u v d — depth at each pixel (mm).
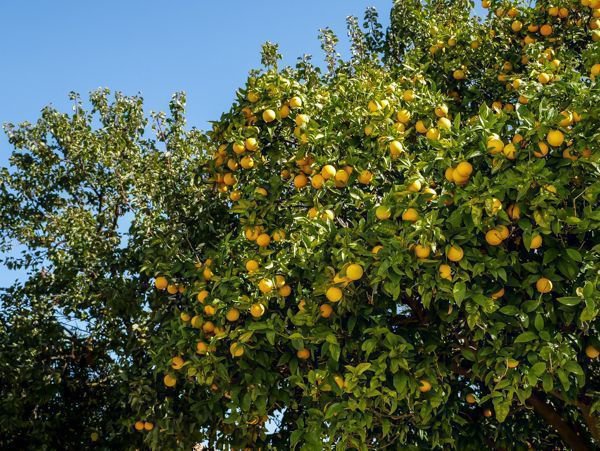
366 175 6031
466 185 5176
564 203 5078
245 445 7402
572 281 5254
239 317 6246
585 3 7809
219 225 8523
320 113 7043
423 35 10836
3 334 11578
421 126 6539
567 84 5473
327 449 5523
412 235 4883
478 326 5277
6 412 10625
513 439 7074
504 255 5109
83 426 11648
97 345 11875
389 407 5652
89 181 13570
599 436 6254
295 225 6395
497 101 8383
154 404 7676
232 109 7527
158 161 11469
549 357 4891
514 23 8508
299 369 6059
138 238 9203
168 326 7598
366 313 5477
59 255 12125
